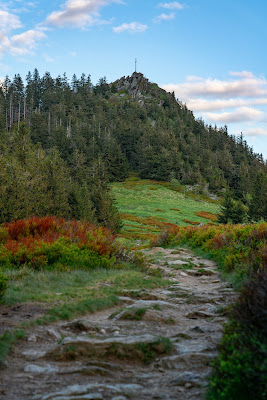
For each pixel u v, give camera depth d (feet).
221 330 19.81
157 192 359.25
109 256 50.01
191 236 82.38
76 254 44.14
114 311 24.67
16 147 165.78
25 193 110.01
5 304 24.72
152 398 11.94
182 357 15.79
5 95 639.35
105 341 17.08
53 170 145.07
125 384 13.29
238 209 228.02
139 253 51.65
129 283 36.40
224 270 44.21
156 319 23.21
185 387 12.93
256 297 16.57
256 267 34.63
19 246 43.62
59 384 13.08
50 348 17.11
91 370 14.38
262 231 48.78
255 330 14.89
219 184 426.51
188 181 416.87
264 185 256.93
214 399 11.37
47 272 37.70
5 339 17.11
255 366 11.89
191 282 41.42
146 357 16.37
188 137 653.71
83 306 25.49
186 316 24.95
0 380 13.26
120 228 183.62
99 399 11.50
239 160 578.66
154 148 478.59
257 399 10.98
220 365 13.30
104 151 447.01
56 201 140.05
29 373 14.07
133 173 460.55
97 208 180.86
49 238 48.55
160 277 44.70
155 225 219.82
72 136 490.08
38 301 26.16
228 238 58.65
